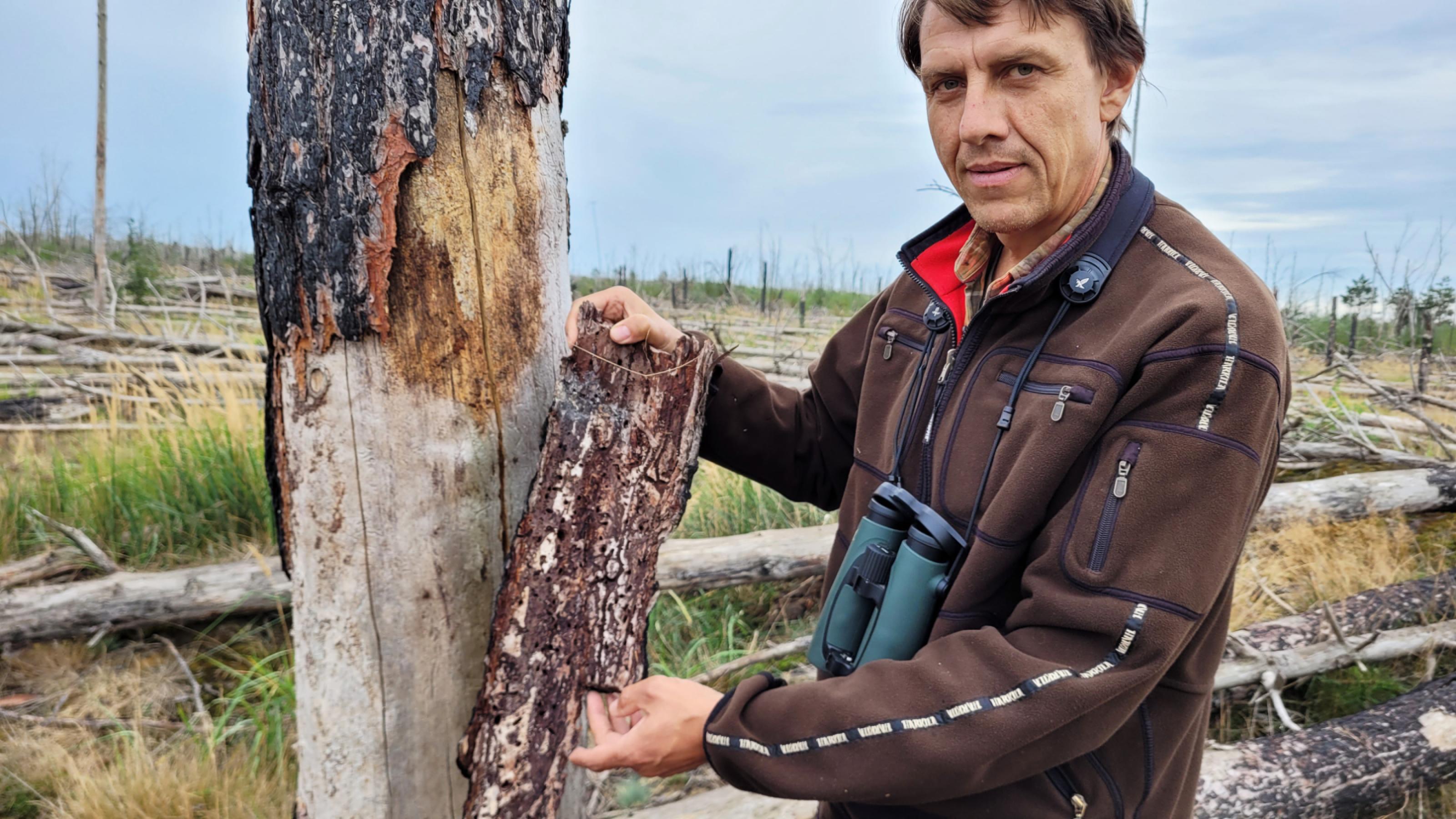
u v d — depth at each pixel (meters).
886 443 1.47
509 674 1.23
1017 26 1.17
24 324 8.52
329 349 1.26
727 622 3.77
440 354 1.29
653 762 1.18
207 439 4.48
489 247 1.30
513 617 1.23
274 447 1.33
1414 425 6.36
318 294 1.24
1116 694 1.02
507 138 1.31
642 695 1.20
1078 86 1.21
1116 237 1.24
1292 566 4.20
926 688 1.06
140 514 4.07
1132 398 1.10
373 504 1.30
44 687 3.21
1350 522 4.65
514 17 1.29
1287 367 1.15
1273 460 1.17
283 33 1.21
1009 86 1.20
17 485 4.42
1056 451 1.13
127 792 2.57
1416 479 4.87
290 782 2.70
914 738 1.04
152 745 2.90
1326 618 3.30
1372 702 3.15
